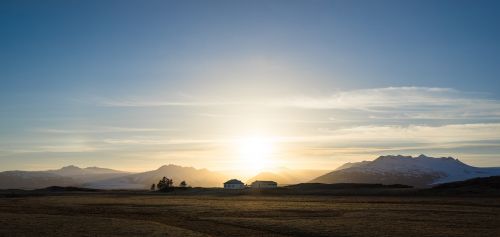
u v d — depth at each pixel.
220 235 56.69
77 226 62.75
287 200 144.38
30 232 56.00
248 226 65.56
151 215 85.50
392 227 62.53
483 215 81.81
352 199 146.75
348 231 58.19
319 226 63.56
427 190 178.62
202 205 115.50
